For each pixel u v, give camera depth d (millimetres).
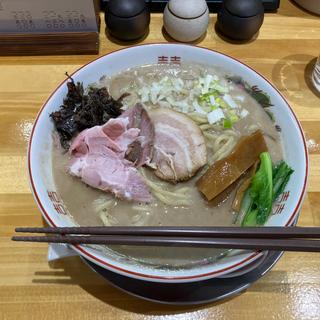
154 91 319
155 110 303
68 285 257
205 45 383
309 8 404
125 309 248
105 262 220
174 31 370
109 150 275
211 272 216
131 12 355
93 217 263
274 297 252
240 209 258
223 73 321
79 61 369
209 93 317
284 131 285
